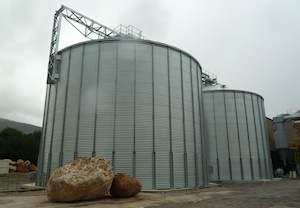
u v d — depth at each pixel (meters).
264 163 41.50
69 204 14.45
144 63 25.47
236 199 17.16
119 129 23.47
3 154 75.88
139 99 24.36
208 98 42.12
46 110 28.70
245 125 41.31
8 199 16.48
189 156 25.64
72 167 15.82
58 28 29.25
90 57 25.80
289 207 13.72
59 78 27.41
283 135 47.44
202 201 16.30
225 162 38.94
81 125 24.08
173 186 23.20
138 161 22.84
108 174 16.30
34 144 82.50
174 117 25.48
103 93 24.44
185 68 28.30
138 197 17.39
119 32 33.69
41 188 23.17
